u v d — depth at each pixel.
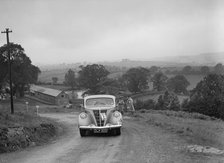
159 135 16.31
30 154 11.55
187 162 9.81
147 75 131.50
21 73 87.69
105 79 126.88
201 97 66.75
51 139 16.78
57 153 11.62
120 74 167.50
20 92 95.50
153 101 87.19
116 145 13.21
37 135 16.27
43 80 195.88
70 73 152.50
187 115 36.41
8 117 19.00
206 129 20.06
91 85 128.00
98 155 11.07
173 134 16.69
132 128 19.84
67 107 58.78
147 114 33.25
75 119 31.72
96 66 131.38
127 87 129.00
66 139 16.08
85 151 11.93
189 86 133.38
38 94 110.69
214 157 10.60
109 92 106.00
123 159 10.29
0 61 86.12
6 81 86.88
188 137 15.40
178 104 78.00
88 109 16.39
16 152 12.15
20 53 87.88
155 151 11.62
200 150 11.84
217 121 34.50
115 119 16.28
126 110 36.53
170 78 135.25
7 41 32.38
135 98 102.69
